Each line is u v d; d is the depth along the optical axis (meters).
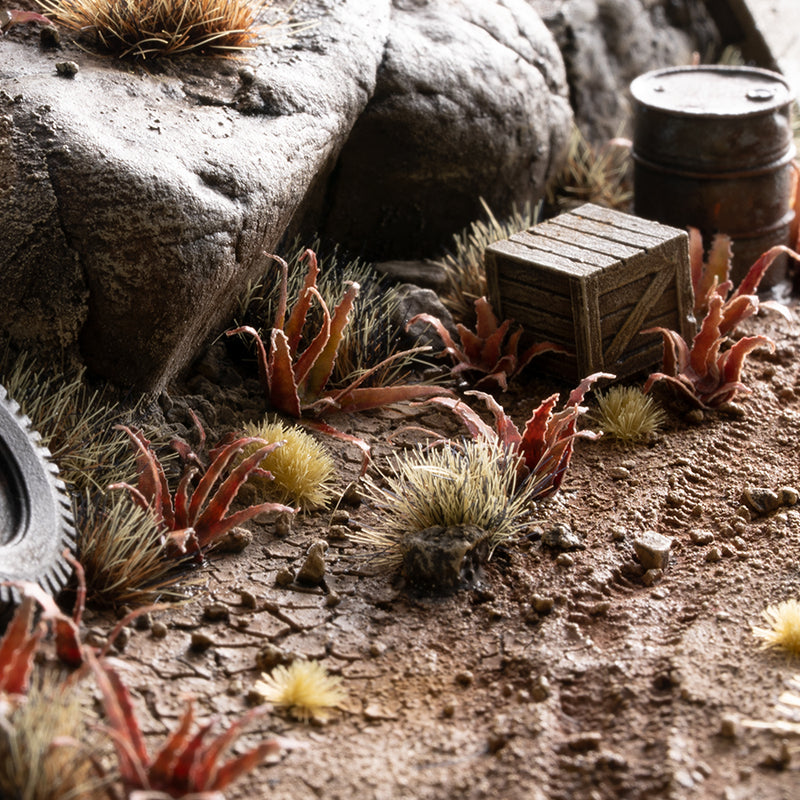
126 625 0.19
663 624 0.19
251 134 0.21
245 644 0.19
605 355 0.22
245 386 0.22
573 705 0.19
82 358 0.20
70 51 0.21
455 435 0.22
